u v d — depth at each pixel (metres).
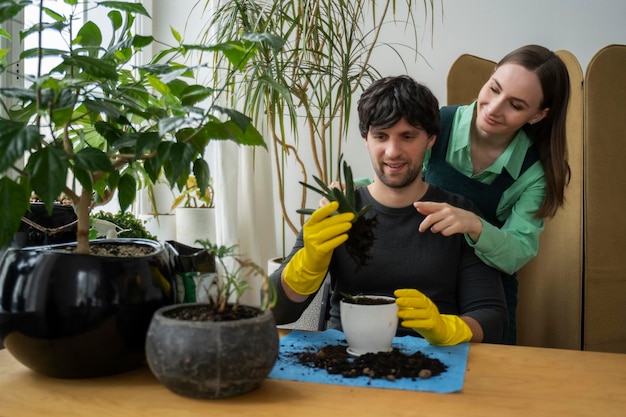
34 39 2.01
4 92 0.73
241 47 0.92
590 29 2.44
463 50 2.55
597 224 2.05
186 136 0.91
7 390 0.79
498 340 1.28
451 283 1.43
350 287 1.43
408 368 0.89
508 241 1.41
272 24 2.12
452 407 0.75
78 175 0.87
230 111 0.81
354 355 0.97
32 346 0.80
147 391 0.79
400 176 1.36
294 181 2.73
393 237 1.42
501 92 1.48
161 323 0.75
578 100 2.09
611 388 0.83
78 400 0.76
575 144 2.09
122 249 0.96
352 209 1.12
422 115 1.30
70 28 0.90
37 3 0.88
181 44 0.94
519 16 2.50
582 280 2.07
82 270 0.79
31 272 0.80
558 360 0.97
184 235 2.47
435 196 1.49
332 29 2.22
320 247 1.09
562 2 2.46
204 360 0.72
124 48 0.94
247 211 2.50
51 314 0.78
